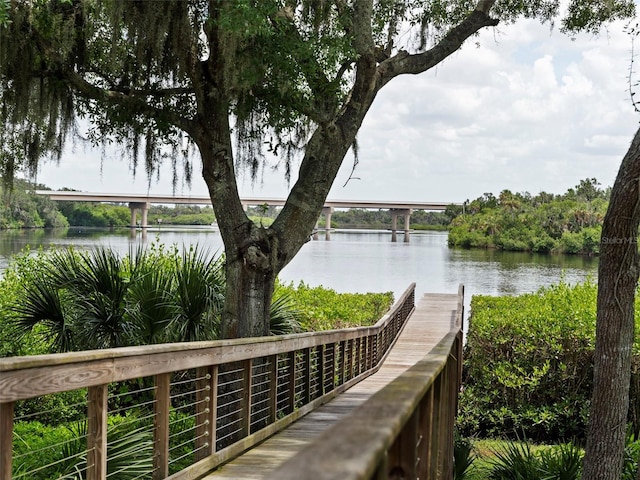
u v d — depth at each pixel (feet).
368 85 29.78
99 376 13.61
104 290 31.89
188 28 25.63
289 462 3.38
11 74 26.96
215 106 28.22
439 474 12.07
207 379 19.40
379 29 33.04
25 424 29.96
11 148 29.66
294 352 27.73
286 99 28.19
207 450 19.20
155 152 30.48
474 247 276.82
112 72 27.25
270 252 29.04
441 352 11.06
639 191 24.18
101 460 14.01
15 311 32.37
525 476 29.48
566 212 261.85
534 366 43.19
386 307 60.80
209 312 31.37
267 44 25.72
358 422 4.41
